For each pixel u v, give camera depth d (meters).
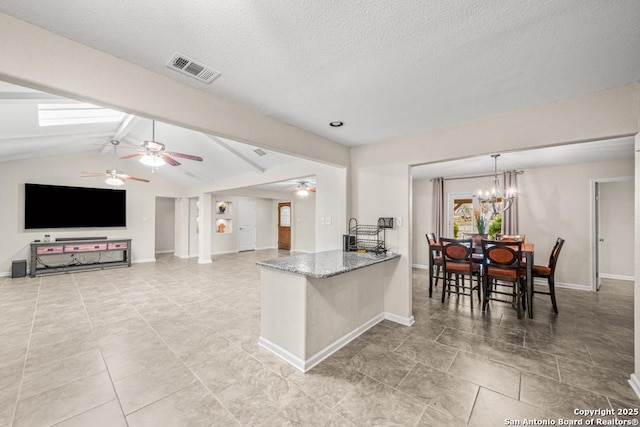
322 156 3.24
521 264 3.70
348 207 3.67
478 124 2.67
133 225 7.32
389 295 3.33
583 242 4.76
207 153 5.09
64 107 3.59
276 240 10.80
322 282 2.44
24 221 5.72
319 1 1.22
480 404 1.83
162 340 2.77
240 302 4.02
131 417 1.70
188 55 1.65
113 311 3.61
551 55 1.64
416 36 1.47
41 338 2.79
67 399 1.86
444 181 6.40
